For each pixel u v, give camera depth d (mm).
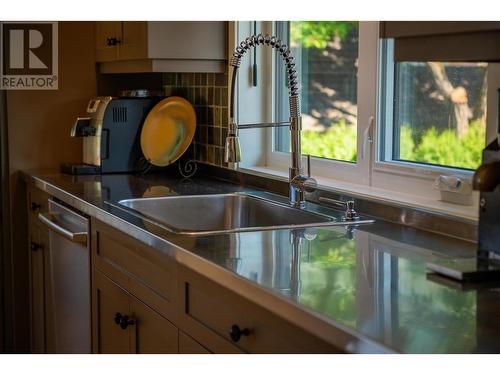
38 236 3564
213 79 3439
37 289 3650
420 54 1679
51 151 3836
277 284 1633
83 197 2883
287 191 2926
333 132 3049
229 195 2980
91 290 2830
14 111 3768
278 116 3312
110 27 3590
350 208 2443
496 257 1738
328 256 1908
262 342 1656
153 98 3627
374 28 2676
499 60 1550
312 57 3158
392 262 1842
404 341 1294
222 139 3391
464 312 1444
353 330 1344
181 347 2064
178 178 3461
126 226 2359
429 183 2465
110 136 3568
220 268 1777
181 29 3213
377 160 2717
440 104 2449
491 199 1740
